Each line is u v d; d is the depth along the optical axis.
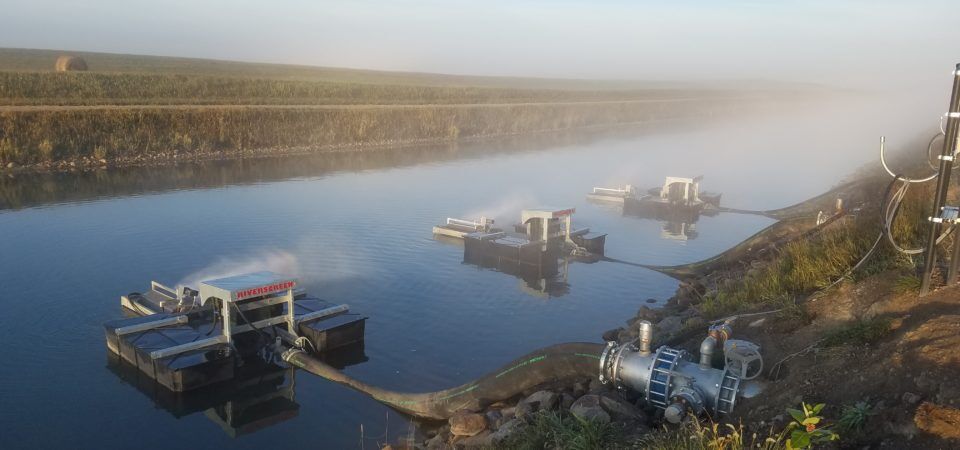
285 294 14.26
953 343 6.13
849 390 6.50
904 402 5.77
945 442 5.19
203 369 11.55
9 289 16.55
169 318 13.30
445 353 13.23
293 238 22.30
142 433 10.14
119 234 22.27
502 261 19.72
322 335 13.02
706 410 7.77
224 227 23.62
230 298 12.27
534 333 14.32
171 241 21.47
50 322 14.47
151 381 11.87
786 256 12.71
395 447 9.39
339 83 77.38
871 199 19.39
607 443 7.39
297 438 10.01
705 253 21.81
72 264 18.73
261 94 62.81
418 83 114.25
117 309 15.27
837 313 8.79
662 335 11.46
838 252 10.95
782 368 7.98
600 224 26.30
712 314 11.70
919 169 19.16
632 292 17.41
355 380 11.70
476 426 9.20
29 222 23.75
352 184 33.88
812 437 5.81
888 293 8.39
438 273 18.78
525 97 88.19
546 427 8.08
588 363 9.27
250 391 11.59
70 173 33.97
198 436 10.06
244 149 44.06
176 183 32.56
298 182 34.03
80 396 11.25
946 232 8.18
